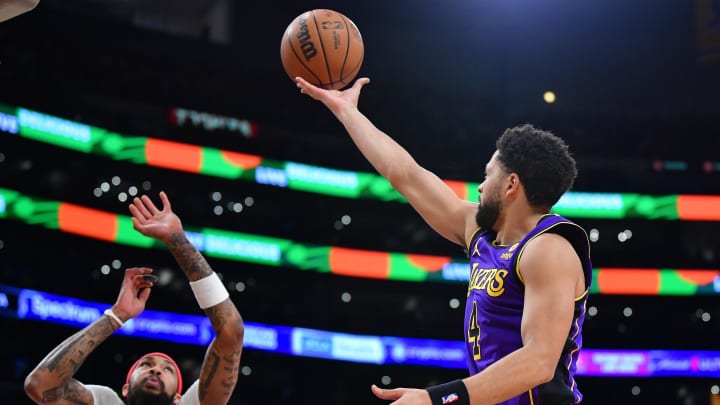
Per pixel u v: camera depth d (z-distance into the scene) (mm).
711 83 26297
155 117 23625
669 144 26578
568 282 2852
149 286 4223
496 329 2992
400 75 26328
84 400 4043
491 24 26562
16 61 21438
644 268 26531
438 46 26578
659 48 26453
